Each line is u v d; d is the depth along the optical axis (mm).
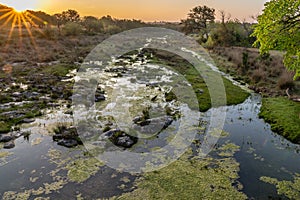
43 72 24734
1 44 41844
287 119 13828
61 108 15617
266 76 23844
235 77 24812
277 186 8609
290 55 13125
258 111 16031
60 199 7883
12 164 9758
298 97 17750
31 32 61406
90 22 73875
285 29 12000
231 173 9359
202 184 8727
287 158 10430
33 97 17156
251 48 46438
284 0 11242
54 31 62844
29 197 7965
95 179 8938
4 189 8336
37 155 10422
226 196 8125
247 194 8227
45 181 8773
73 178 8969
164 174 9297
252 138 12250
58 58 32844
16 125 12961
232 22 54281
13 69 25359
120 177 9078
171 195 8156
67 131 12305
